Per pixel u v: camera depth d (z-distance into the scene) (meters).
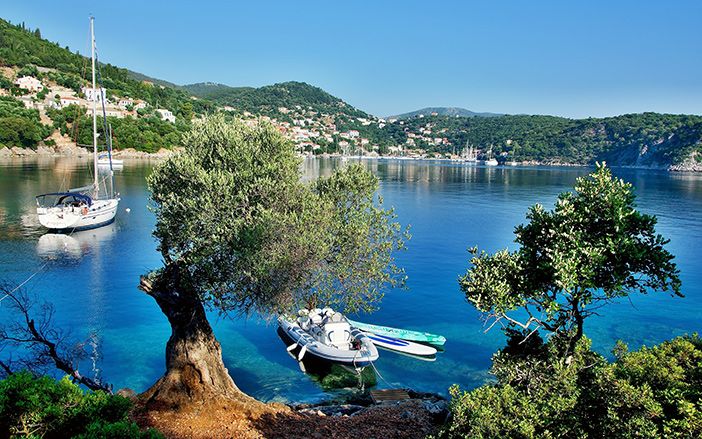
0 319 26.08
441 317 29.84
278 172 15.74
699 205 78.69
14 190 74.12
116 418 9.25
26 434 8.48
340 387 20.92
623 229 10.08
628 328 28.42
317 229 15.66
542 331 26.81
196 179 14.62
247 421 14.50
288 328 25.16
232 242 14.24
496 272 11.58
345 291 17.80
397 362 23.58
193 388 15.20
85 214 51.22
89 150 154.88
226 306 14.95
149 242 47.16
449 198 88.44
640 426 8.16
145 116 190.25
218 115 17.50
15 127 139.75
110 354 22.77
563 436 9.31
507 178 145.25
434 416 16.14
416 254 45.06
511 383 11.92
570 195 11.28
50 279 34.50
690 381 10.21
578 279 10.17
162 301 15.60
